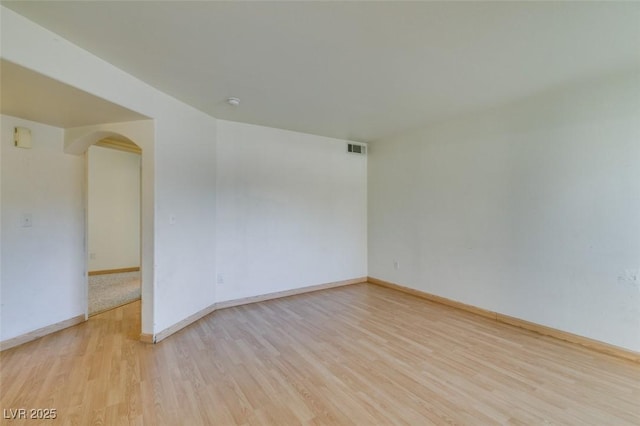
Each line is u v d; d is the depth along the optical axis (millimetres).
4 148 2652
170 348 2701
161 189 2855
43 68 1863
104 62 2283
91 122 2889
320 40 2041
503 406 1931
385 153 4867
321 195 4703
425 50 2180
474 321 3395
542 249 3059
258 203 4086
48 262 2992
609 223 2646
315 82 2709
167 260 2938
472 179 3658
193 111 3318
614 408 1913
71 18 1779
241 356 2562
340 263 4930
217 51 2174
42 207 2945
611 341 2631
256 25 1866
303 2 1649
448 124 3914
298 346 2760
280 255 4297
